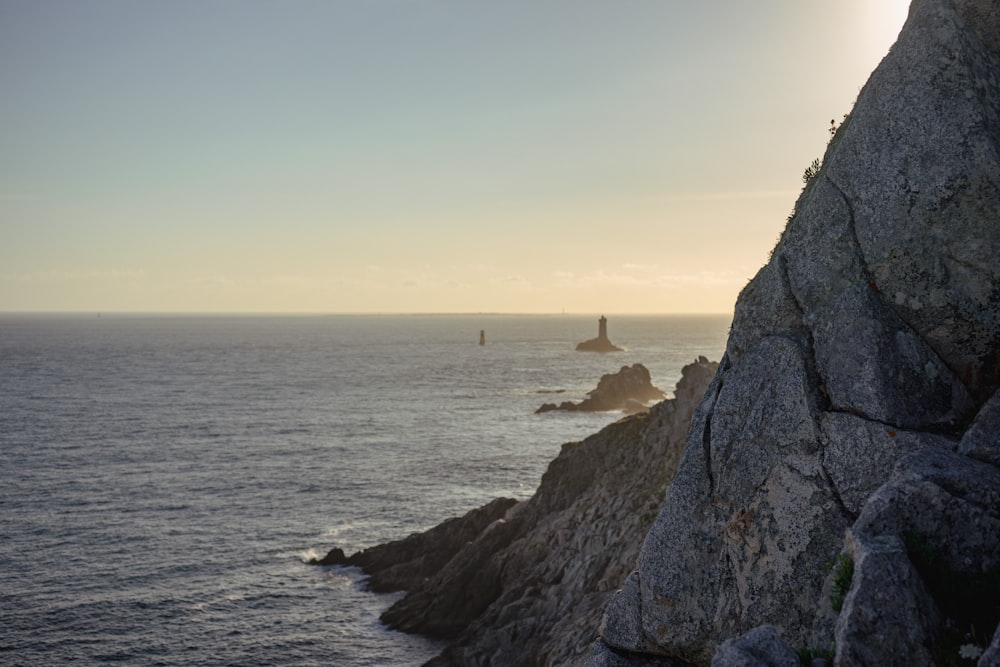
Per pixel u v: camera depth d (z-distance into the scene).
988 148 14.04
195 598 56.97
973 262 14.18
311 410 161.38
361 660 47.34
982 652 10.34
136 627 52.12
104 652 48.69
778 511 14.98
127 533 72.31
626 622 17.22
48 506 81.38
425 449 115.81
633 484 46.84
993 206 13.98
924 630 10.67
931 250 14.52
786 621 14.54
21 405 163.25
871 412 14.36
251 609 55.06
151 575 61.56
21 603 55.84
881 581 10.95
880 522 12.15
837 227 15.58
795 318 15.99
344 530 73.81
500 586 49.00
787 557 14.72
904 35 15.28
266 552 67.31
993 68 14.73
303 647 49.19
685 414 47.91
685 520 16.38
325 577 61.09
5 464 102.56
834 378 14.93
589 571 41.75
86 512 79.25
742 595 15.26
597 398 161.12
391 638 50.12
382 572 59.28
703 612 15.88
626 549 40.84
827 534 14.33
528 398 185.38
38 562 64.25
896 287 14.84
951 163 14.33
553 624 40.12
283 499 85.06
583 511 48.12
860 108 15.75
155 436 127.19
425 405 170.88
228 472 98.94
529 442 122.19
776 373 15.62
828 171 16.02
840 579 12.24
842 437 14.51
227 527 74.50
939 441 13.82
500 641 41.22
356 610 54.69
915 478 12.20
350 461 106.50
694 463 16.58
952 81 14.53
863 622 10.83
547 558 46.38
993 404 13.50
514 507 56.94
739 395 16.11
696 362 49.53
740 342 16.83
